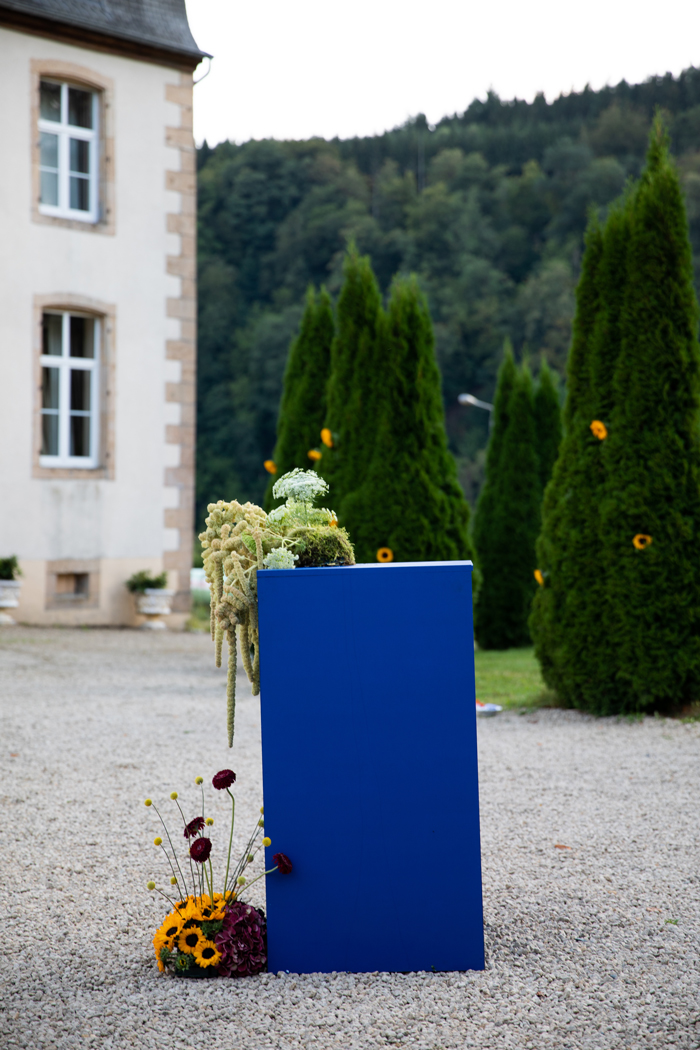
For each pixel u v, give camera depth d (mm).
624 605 6645
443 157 75312
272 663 2836
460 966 2807
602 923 3135
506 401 14219
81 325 14414
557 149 73000
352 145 78188
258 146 67875
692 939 3008
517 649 13711
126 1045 2344
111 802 4566
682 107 78625
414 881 2818
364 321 9227
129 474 14484
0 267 13289
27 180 13500
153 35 14492
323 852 2820
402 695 2832
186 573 15023
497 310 62375
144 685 8344
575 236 68688
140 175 14555
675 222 6754
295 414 11109
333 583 2842
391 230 67938
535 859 3766
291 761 2828
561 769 5250
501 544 13883
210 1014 2514
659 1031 2422
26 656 9977
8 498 13344
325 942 2814
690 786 4891
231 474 58562
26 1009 2531
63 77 13891
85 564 14023
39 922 3154
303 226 65812
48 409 14062
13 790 4746
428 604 2842
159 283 14742
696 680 6617
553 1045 2350
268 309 63281
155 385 14734
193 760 5441
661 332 6672
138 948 2957
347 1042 2367
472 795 2826
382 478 8695
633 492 6605
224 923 2807
